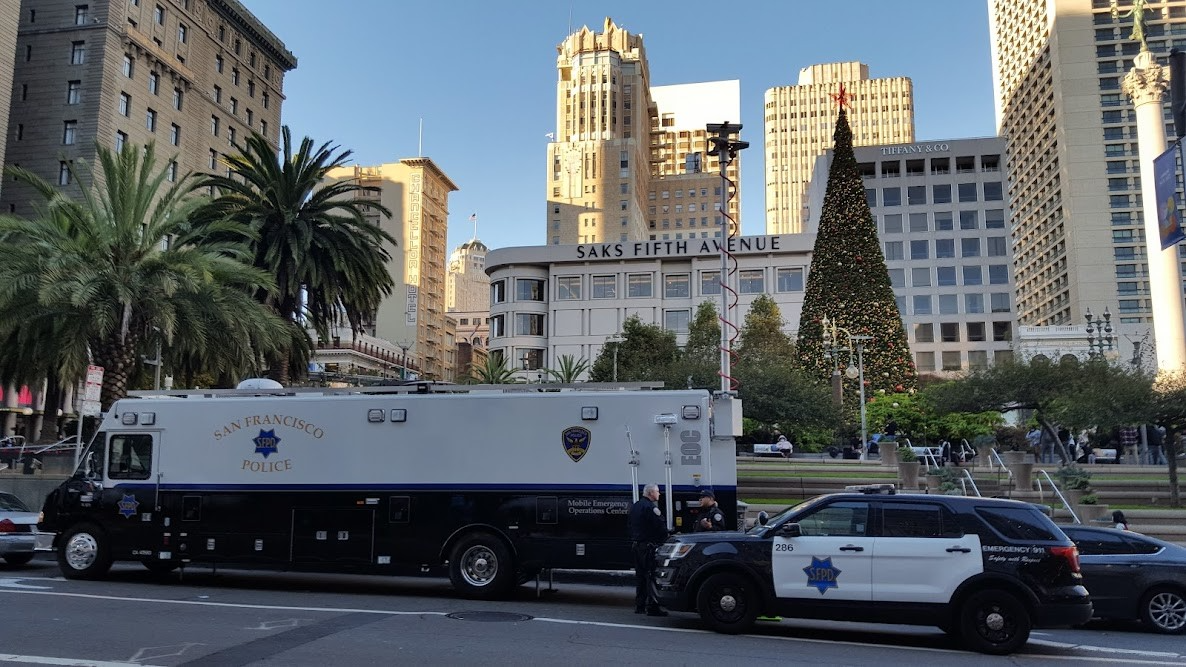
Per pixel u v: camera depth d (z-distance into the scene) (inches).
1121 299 4581.7
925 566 371.6
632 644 356.2
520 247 3061.0
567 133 6033.5
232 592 500.4
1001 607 362.6
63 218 928.9
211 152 2940.5
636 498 471.2
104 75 2423.7
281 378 1178.6
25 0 2493.8
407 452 504.4
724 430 480.4
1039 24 5251.0
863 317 1788.9
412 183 5585.6
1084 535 464.4
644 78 6412.4
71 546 538.0
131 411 545.3
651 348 2365.9
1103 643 402.6
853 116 7431.1
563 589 551.2
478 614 425.7
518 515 485.4
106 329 808.9
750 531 419.8
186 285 844.0
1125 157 4707.2
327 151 1184.2
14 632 356.8
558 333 3004.4
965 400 1263.5
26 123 2428.6
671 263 3006.9
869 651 361.1
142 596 470.3
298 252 1129.4
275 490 516.1
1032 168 5442.9
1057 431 1390.3
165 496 530.0
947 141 3654.0
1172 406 846.5
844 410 1537.9
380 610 434.3
